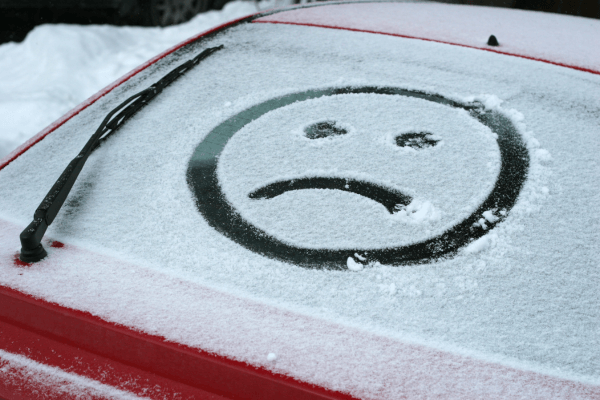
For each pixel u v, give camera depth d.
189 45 1.94
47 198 1.10
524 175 1.21
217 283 0.98
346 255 1.02
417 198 1.14
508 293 0.94
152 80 1.68
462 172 1.22
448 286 0.96
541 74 1.66
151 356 0.91
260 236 1.07
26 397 0.94
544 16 2.58
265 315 0.92
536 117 1.43
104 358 0.95
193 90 1.60
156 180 1.23
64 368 0.95
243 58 1.80
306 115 1.45
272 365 0.84
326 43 1.91
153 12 7.16
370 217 1.10
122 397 0.90
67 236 1.09
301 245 1.04
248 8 7.70
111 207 1.16
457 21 2.28
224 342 0.88
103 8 7.12
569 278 0.97
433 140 1.33
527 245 1.03
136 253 1.04
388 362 0.84
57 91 5.08
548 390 0.80
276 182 1.20
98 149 1.35
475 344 0.87
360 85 1.60
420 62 1.75
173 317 0.92
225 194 1.18
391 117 1.43
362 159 1.26
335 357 0.85
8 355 0.99
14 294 0.98
